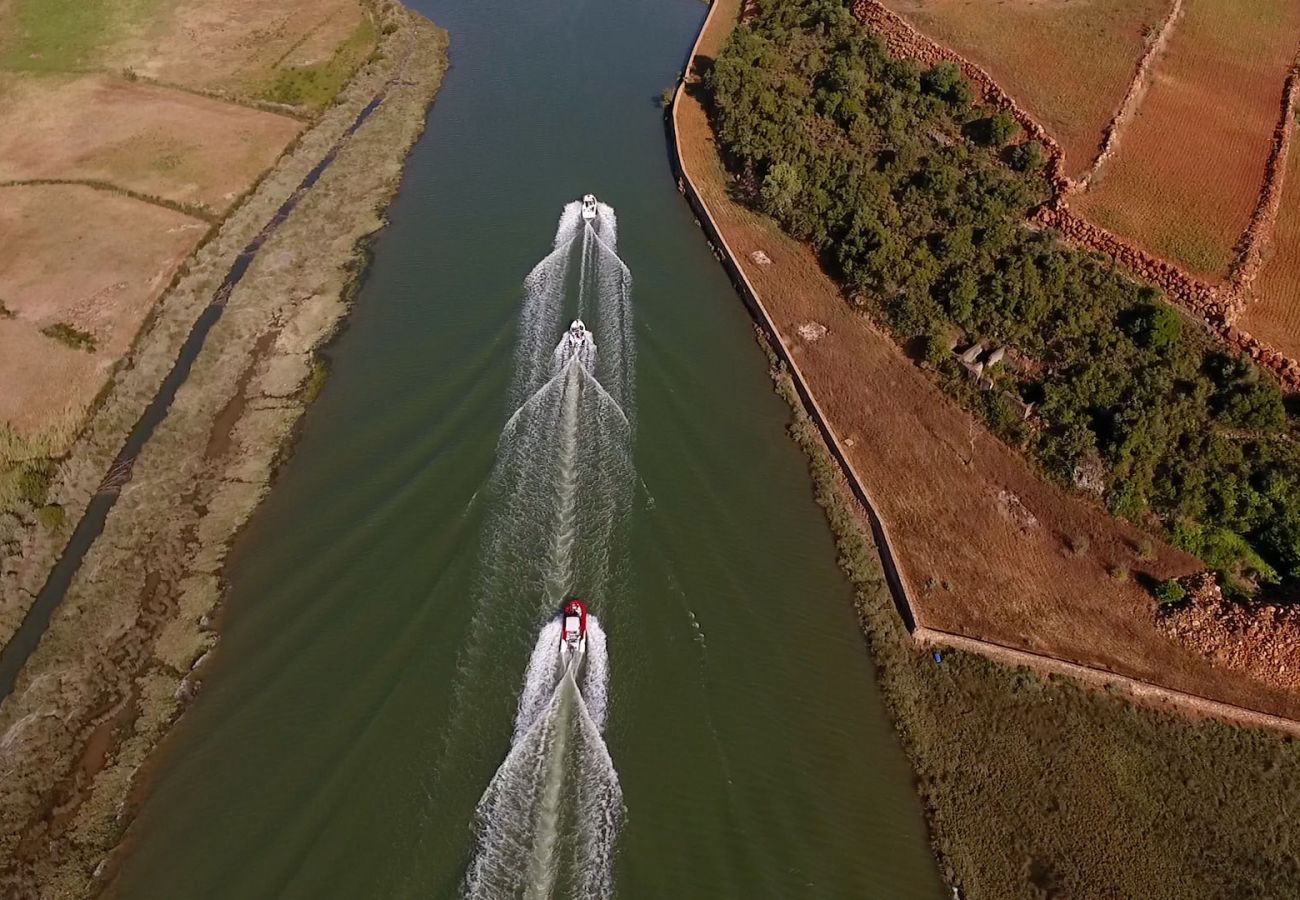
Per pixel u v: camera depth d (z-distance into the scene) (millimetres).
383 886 37562
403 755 41438
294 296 68625
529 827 39031
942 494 55188
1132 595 49906
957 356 61094
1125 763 43656
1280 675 45969
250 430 58625
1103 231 64812
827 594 50906
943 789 42812
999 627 48719
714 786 41500
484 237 74625
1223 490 51594
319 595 48719
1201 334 58375
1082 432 54562
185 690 45625
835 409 60375
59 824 40969
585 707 43312
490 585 48250
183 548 51844
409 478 54469
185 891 38219
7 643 48125
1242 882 39625
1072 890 39500
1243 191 68812
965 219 68812
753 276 70875
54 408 59781
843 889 39188
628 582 49250
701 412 60625
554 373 61406
